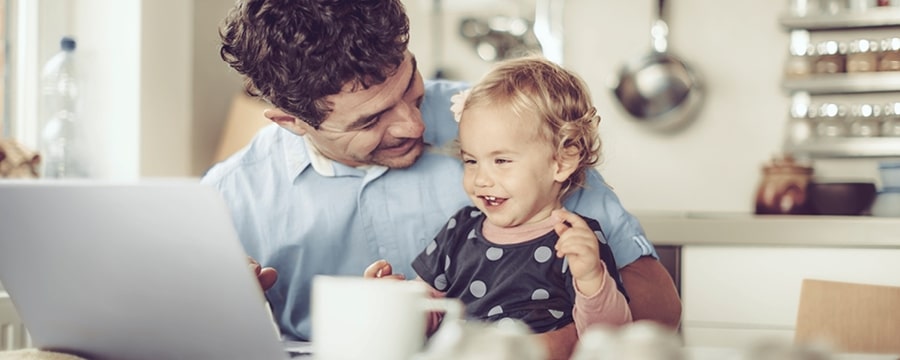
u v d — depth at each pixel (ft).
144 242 3.11
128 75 8.31
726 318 8.00
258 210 5.16
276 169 5.25
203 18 9.20
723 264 7.99
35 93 8.18
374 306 2.87
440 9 10.29
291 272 5.16
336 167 5.14
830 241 7.77
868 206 8.35
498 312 4.69
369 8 4.25
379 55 4.31
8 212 3.32
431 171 5.21
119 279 3.27
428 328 4.65
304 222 5.10
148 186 3.00
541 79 4.84
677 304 4.74
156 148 8.50
